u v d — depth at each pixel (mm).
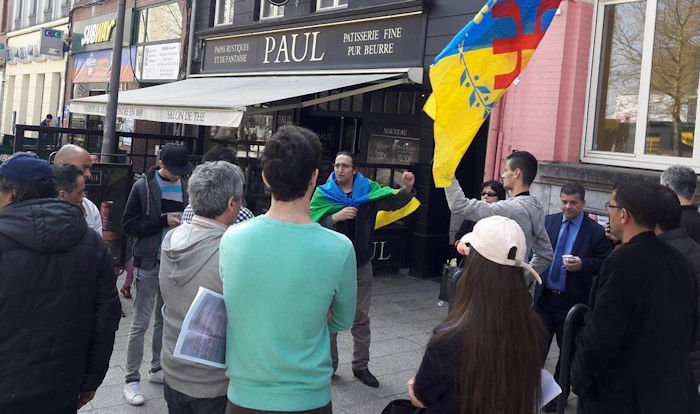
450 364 2125
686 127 6434
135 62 15805
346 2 10070
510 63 4250
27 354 2510
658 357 2869
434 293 8102
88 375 2818
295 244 2340
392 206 5262
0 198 2588
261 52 11648
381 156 9938
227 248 2406
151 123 15242
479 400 2068
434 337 2193
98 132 10438
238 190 2961
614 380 2938
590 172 6520
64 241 2568
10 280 2465
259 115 12109
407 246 9062
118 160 11172
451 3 8266
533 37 4312
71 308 2613
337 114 10484
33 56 22406
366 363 5145
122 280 8328
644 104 6762
